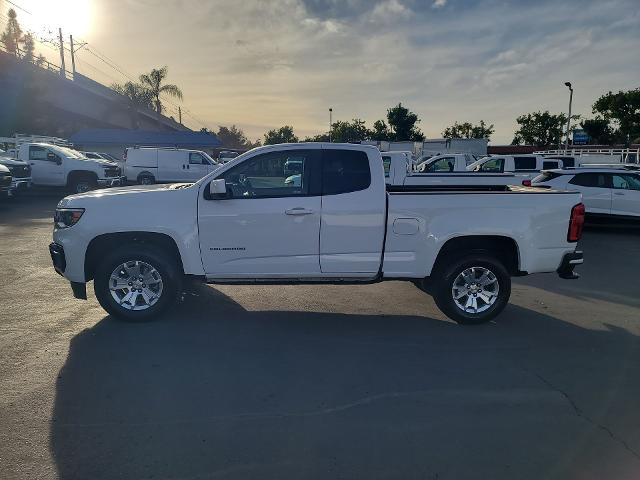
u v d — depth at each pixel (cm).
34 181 1995
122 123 6419
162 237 575
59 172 2000
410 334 560
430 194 575
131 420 369
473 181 1216
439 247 577
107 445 338
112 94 5850
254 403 398
